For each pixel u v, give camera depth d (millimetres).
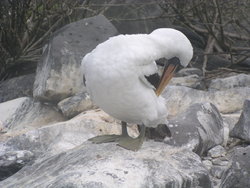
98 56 7711
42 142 10055
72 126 10172
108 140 8391
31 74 13570
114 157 7691
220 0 15891
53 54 12000
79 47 12227
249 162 7922
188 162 7875
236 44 16844
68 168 7578
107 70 7609
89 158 7699
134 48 7680
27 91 13102
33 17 14750
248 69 15086
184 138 9672
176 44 8156
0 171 9336
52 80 11812
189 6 16375
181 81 13211
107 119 10602
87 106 11430
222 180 8172
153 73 7938
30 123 11461
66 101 11500
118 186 7051
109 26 12836
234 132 10227
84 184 6988
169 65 8398
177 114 10945
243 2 16031
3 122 11398
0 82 14359
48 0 14359
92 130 10125
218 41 15805
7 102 11984
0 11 14609
